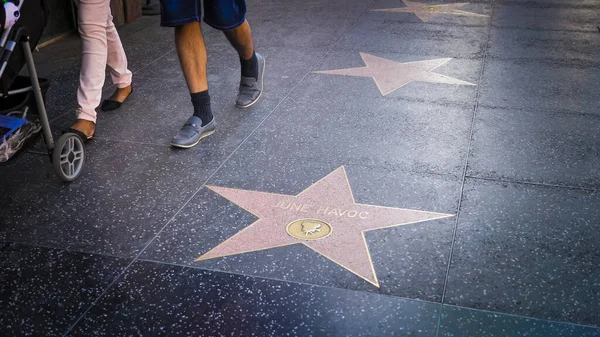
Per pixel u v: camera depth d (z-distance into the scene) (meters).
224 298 2.54
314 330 2.37
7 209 3.16
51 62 5.36
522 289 2.59
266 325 2.40
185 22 3.63
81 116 3.83
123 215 3.12
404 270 2.70
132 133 4.02
